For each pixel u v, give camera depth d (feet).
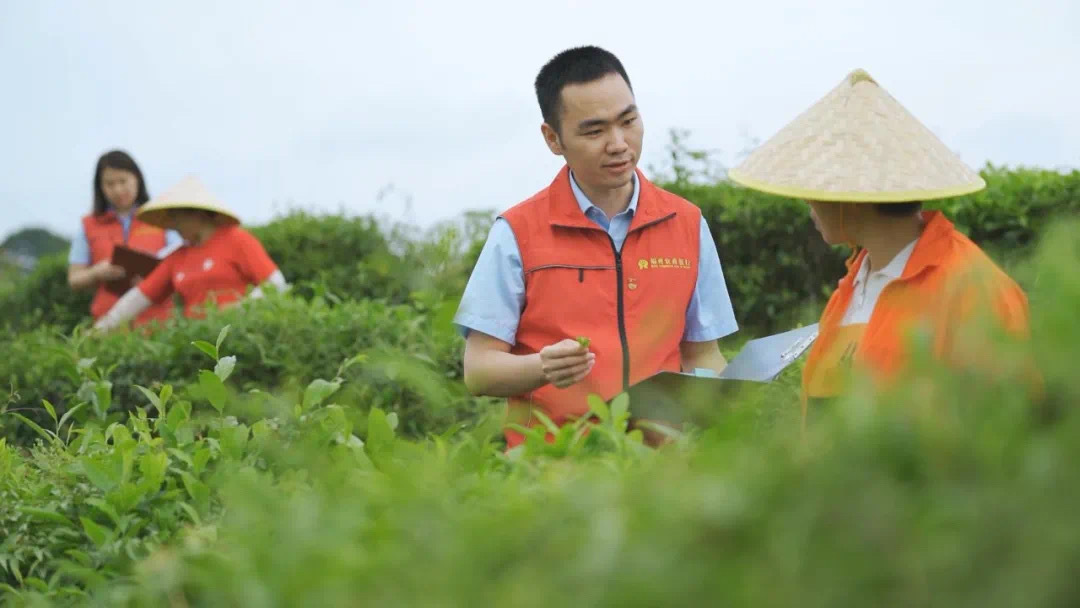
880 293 10.35
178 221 25.76
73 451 12.85
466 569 5.81
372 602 5.94
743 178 10.86
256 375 22.03
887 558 4.86
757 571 5.08
